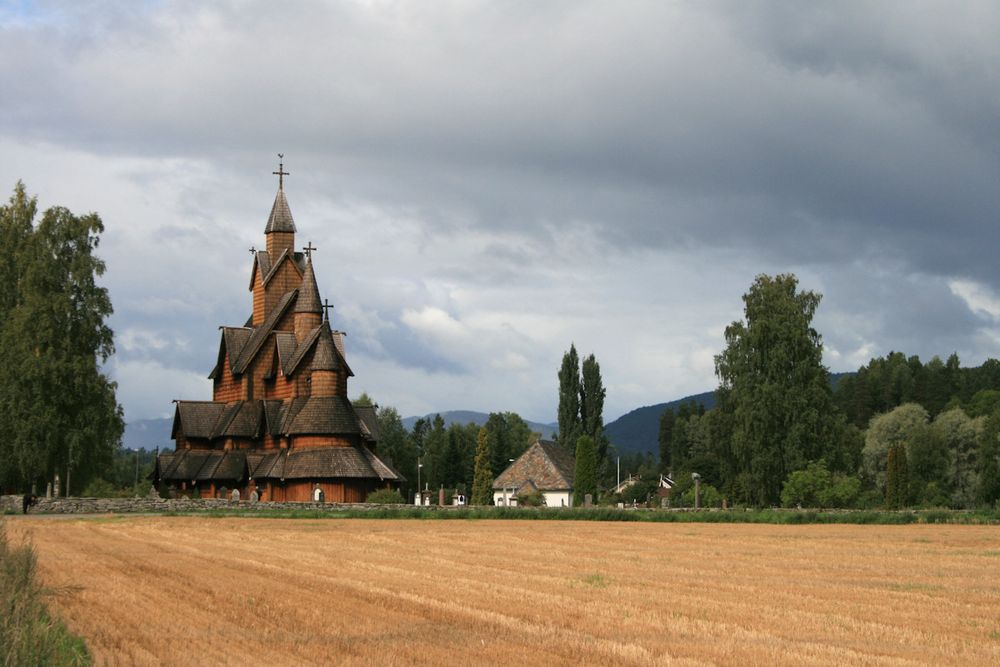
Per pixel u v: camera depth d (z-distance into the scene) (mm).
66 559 43312
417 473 171125
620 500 136250
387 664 20672
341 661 20984
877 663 21312
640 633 24562
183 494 111312
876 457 131625
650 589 33219
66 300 94938
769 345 108312
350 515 86438
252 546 51375
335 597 30469
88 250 99562
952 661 21641
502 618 26391
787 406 105062
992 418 119125
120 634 23812
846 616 27578
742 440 105812
